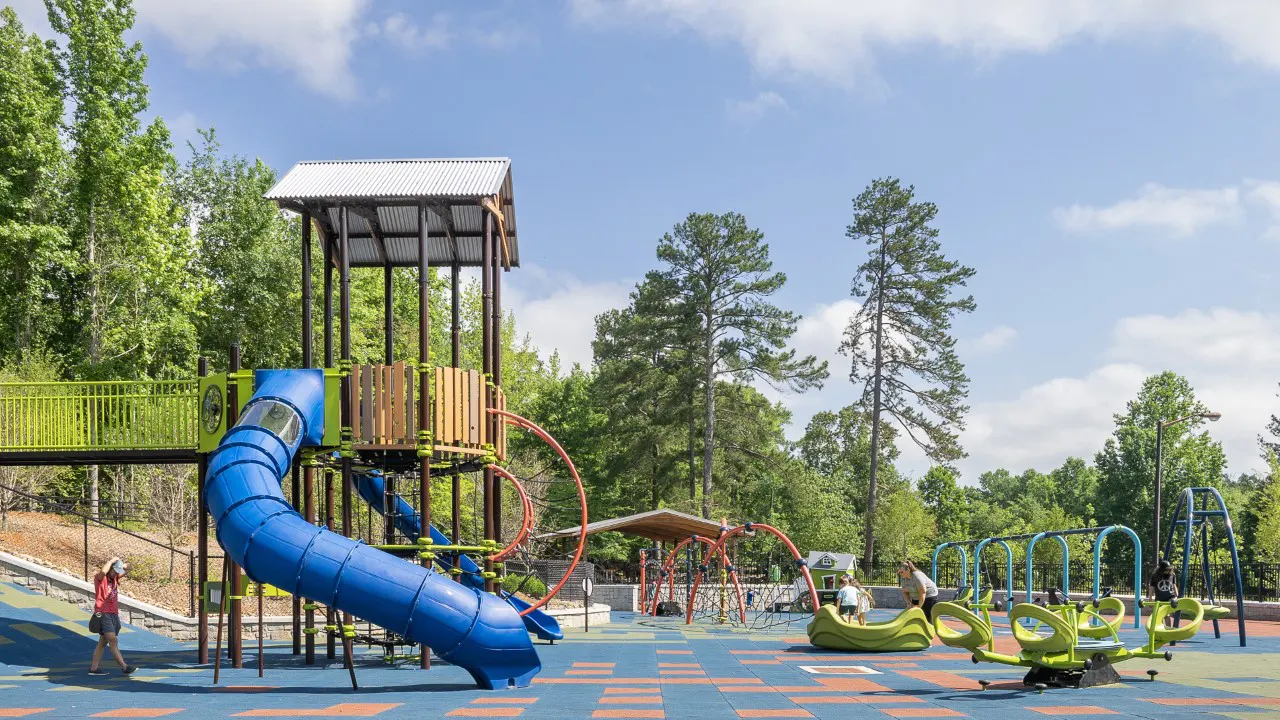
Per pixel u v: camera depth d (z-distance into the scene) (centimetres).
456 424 1639
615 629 2809
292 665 1692
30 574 2197
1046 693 1271
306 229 1772
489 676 1351
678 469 6322
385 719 1054
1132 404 7994
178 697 1273
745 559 5172
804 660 1814
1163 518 7394
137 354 4038
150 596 2306
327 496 1886
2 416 1845
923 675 1537
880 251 5859
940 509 9312
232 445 1462
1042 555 5797
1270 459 6003
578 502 5588
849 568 3934
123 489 3359
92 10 3906
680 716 1075
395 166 1794
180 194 4903
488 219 1748
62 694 1309
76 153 3944
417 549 1575
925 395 5756
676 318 5778
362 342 4572
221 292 4628
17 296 3850
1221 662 1717
